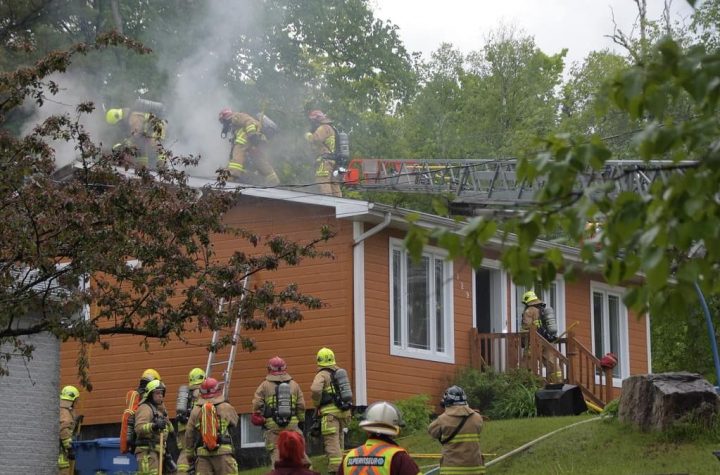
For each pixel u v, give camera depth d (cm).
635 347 2669
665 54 538
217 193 1434
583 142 562
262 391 1670
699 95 517
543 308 2227
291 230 2095
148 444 1686
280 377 1681
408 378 2089
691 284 532
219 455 1590
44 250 1285
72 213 1277
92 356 2230
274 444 1656
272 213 2119
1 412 1667
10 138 1331
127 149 1398
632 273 534
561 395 1955
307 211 2086
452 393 1338
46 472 1712
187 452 1623
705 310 1716
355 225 2041
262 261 1459
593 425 1684
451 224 2069
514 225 556
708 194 514
